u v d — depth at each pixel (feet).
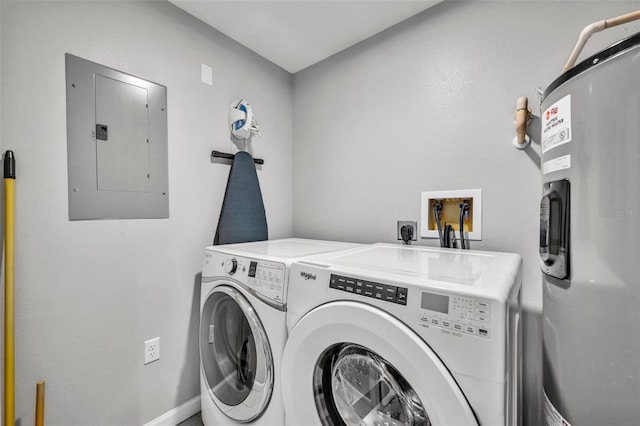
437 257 3.46
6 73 3.16
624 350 1.91
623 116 1.89
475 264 2.96
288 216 6.75
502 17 4.01
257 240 5.67
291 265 3.14
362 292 2.44
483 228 4.20
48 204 3.44
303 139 6.61
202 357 4.26
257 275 3.47
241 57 5.70
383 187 5.27
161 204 4.52
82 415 3.72
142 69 4.28
